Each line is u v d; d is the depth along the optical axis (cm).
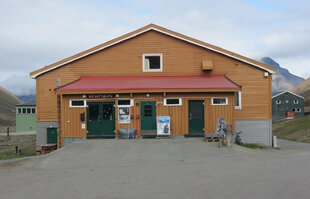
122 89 1620
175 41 1909
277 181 769
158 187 734
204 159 1138
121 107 1692
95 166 1052
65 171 980
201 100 1691
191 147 1380
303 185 726
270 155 1271
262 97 1892
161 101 1691
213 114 1688
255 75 1897
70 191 721
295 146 2811
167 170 946
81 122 1680
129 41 1914
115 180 824
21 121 4447
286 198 625
